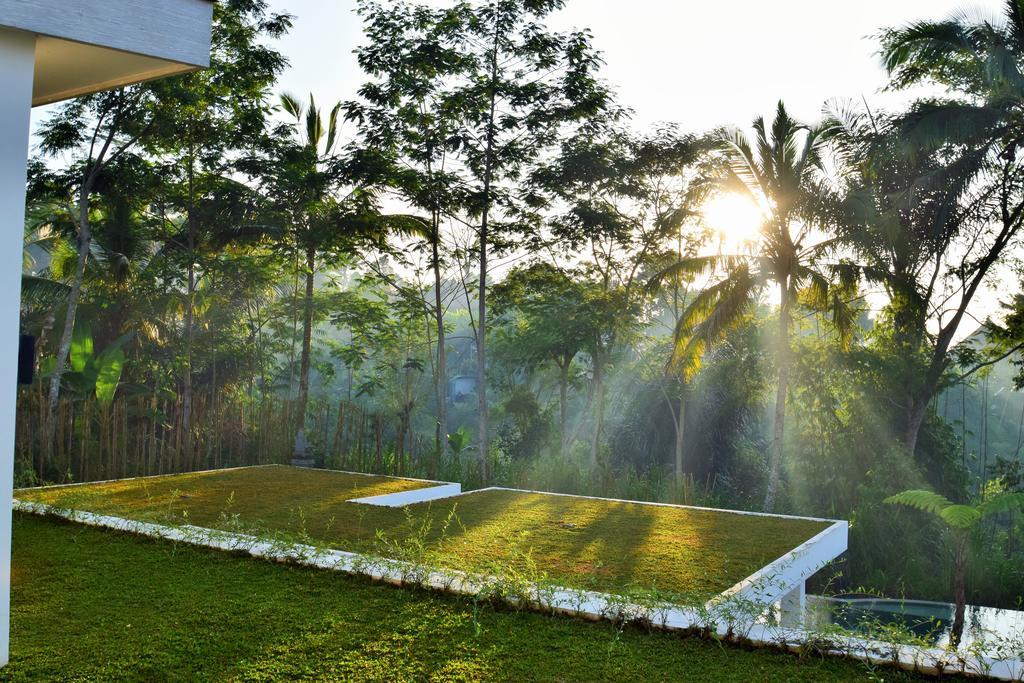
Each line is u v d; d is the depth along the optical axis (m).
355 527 7.31
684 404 19.34
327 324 36.94
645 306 20.50
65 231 16.47
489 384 27.89
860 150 15.91
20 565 5.44
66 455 11.12
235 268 17.33
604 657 3.96
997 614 12.30
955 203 15.42
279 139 16.72
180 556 5.73
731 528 8.14
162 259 17.11
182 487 9.52
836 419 17.59
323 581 5.15
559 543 6.98
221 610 4.52
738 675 3.78
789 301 15.01
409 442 15.46
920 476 16.08
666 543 7.15
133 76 4.27
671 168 17.22
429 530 7.38
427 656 3.90
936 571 14.55
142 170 15.59
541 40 16.12
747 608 4.43
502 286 19.20
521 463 15.80
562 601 4.69
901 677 3.80
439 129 16.78
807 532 8.02
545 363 23.34
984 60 13.98
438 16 16.42
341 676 3.63
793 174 14.18
